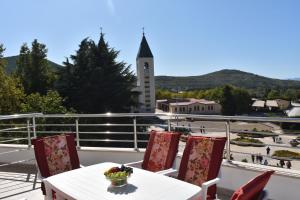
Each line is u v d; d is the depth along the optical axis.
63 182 3.42
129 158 6.15
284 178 4.30
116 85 27.52
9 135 14.94
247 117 4.50
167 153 4.27
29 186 5.38
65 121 19.56
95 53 28.42
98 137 21.19
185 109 64.19
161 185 3.20
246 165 4.73
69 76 27.83
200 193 3.09
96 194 3.04
